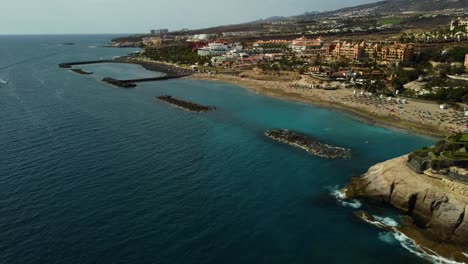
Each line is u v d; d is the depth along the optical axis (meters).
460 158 70.69
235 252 56.59
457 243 59.62
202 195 73.75
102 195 72.00
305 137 110.88
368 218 67.12
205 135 114.38
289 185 79.69
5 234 58.44
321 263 55.12
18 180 77.25
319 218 67.00
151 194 73.25
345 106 153.12
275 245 58.75
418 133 115.81
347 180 82.88
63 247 55.84
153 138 109.56
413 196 68.50
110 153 95.12
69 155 92.69
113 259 53.66
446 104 142.62
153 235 59.66
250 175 84.25
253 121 133.25
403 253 57.53
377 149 102.81
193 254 55.59
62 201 69.12
